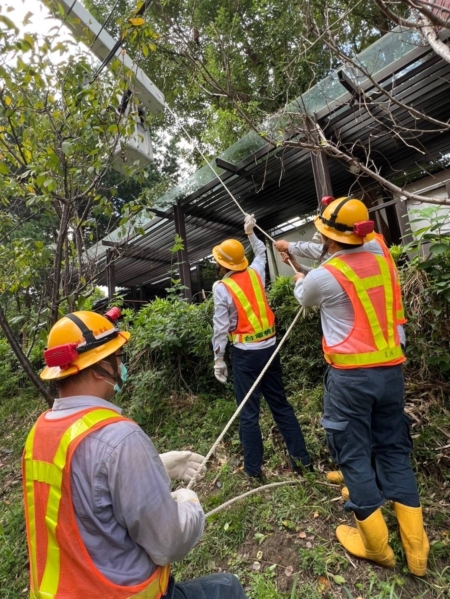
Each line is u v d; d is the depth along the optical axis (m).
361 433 1.91
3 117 2.68
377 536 1.88
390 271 2.06
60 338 1.21
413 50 4.35
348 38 5.41
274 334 2.91
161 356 4.68
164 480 1.05
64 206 2.83
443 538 2.09
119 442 1.02
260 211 8.86
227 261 3.00
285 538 2.29
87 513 0.99
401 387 1.97
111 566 1.00
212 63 7.13
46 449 1.08
